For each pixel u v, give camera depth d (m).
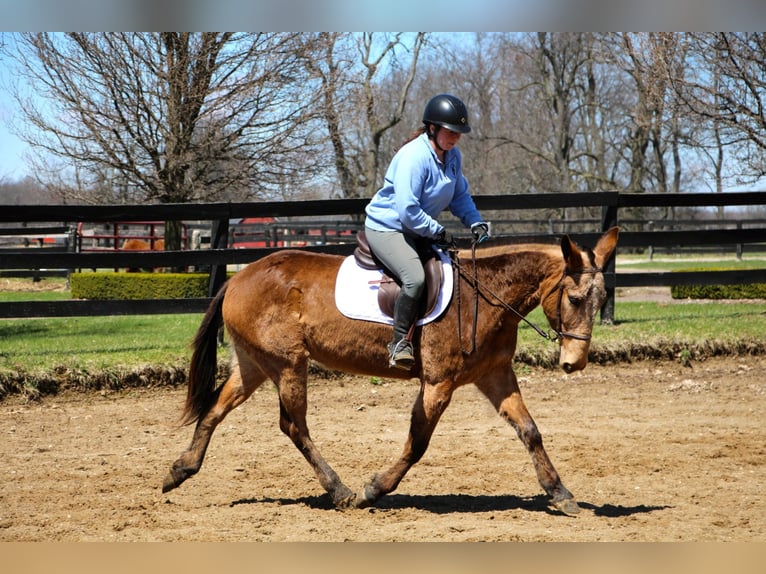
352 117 21.33
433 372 6.25
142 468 7.76
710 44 17.16
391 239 6.33
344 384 11.77
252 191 19.59
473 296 6.32
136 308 12.09
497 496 6.91
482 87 52.69
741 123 16.95
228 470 7.72
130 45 17.41
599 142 51.72
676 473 7.50
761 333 13.41
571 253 6.05
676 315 15.57
